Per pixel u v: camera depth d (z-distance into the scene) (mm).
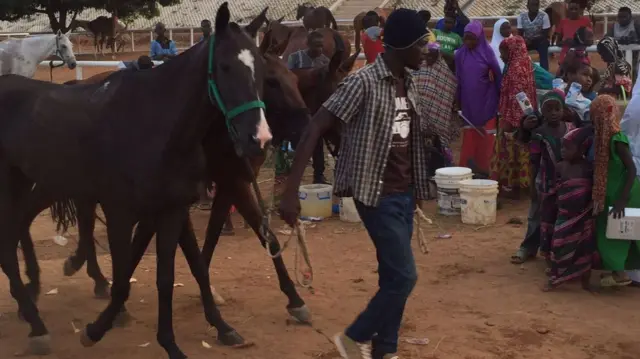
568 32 14648
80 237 6465
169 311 4887
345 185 4152
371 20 12289
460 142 12883
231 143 5285
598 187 6016
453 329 5555
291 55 8984
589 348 5180
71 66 13102
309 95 7355
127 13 33781
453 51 11250
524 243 7242
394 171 4234
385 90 4074
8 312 6176
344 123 4078
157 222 4840
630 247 6324
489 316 5824
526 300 6168
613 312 5871
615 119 6012
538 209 7043
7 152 5352
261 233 5680
